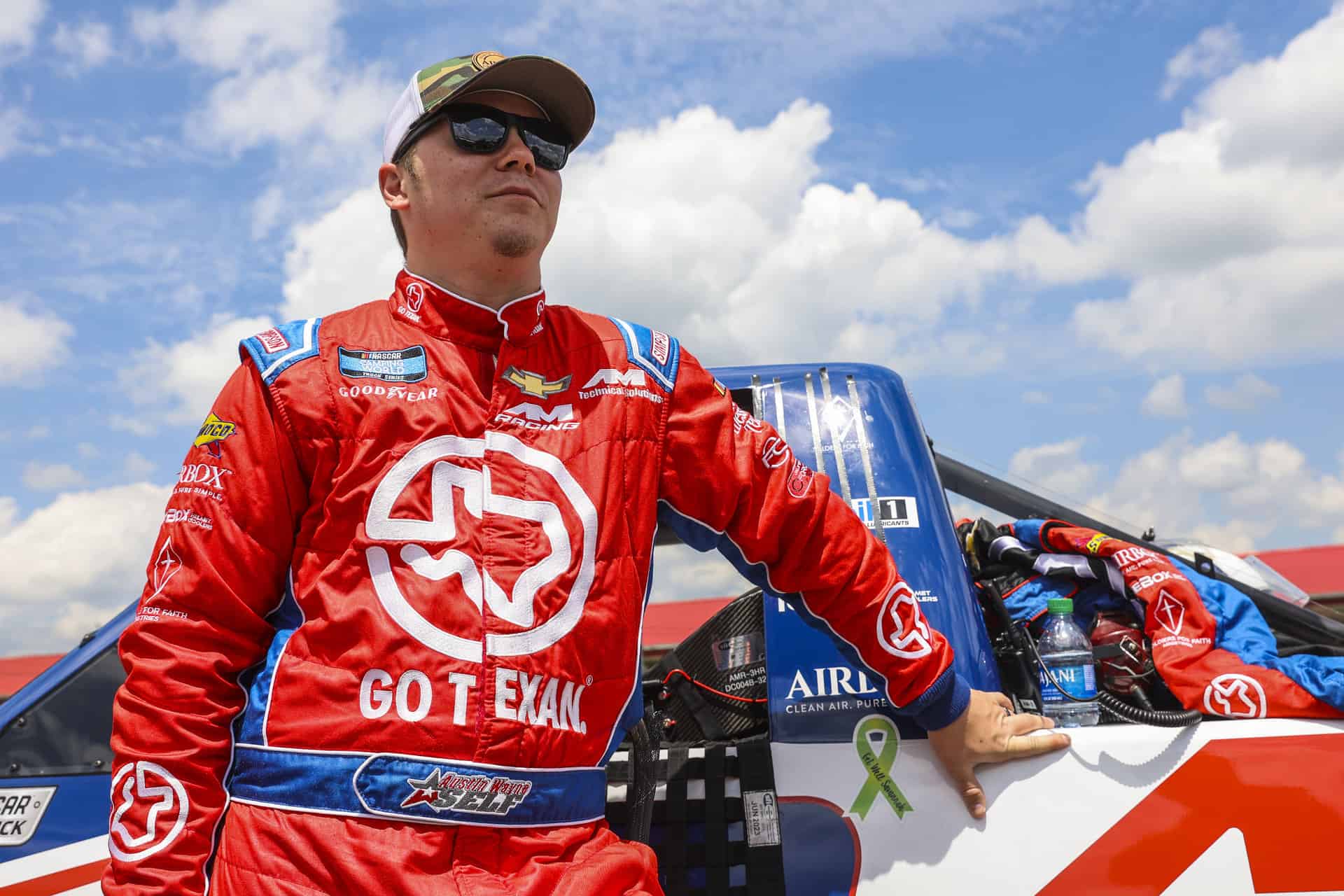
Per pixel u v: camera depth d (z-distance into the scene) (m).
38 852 1.55
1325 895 1.42
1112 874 1.45
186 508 1.13
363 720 1.05
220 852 1.07
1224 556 2.41
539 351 1.26
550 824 1.10
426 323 1.23
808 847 1.50
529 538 1.14
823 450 1.85
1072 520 2.41
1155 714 1.54
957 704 1.45
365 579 1.09
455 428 1.16
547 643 1.11
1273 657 1.67
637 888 1.13
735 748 1.62
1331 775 1.47
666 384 1.33
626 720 1.22
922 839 1.49
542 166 1.29
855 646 1.43
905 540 1.75
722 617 1.93
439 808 1.04
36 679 1.72
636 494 1.25
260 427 1.13
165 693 1.07
